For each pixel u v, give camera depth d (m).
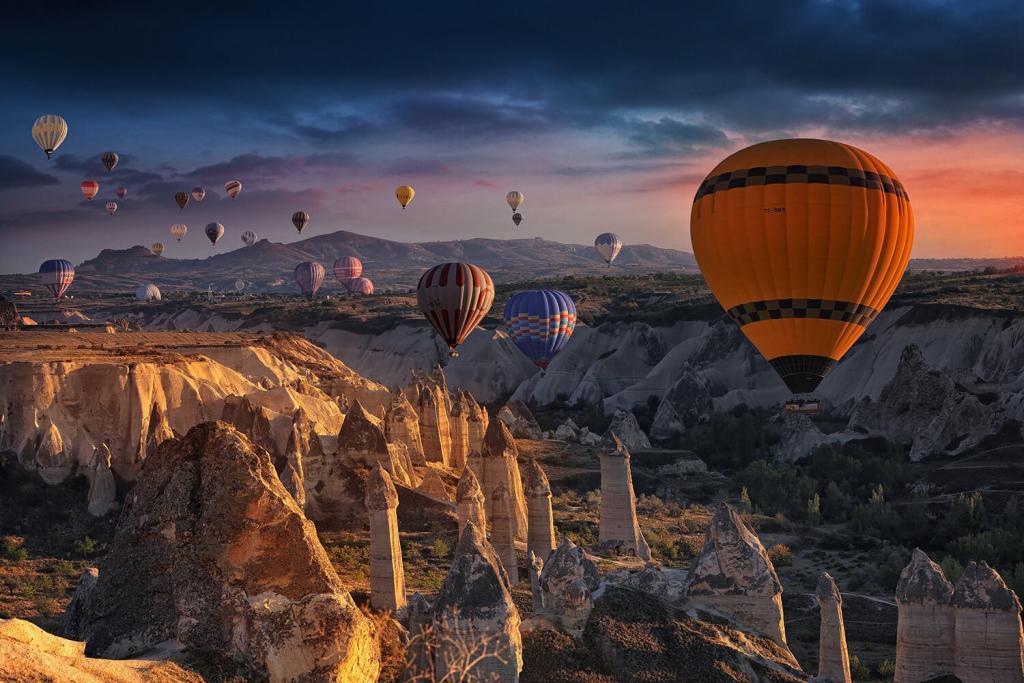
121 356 81.12
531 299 91.00
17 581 48.84
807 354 45.66
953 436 105.69
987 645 31.31
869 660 50.28
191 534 18.00
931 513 84.94
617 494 49.09
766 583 30.80
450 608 20.70
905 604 33.06
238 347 102.25
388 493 32.12
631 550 48.62
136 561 18.06
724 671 27.38
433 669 22.34
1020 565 62.78
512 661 20.61
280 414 68.69
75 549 56.00
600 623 28.69
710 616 30.50
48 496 63.00
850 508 87.25
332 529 56.53
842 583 66.44
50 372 68.19
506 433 52.19
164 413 70.38
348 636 17.44
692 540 71.50
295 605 17.47
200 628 17.44
